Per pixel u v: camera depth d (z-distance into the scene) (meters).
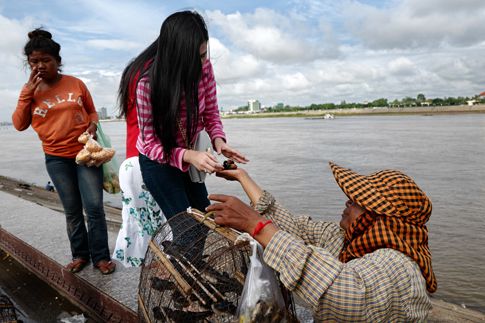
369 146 25.77
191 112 2.35
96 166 3.31
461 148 22.42
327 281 1.46
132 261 3.16
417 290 1.54
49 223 5.05
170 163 2.40
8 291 3.84
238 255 2.02
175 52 2.17
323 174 15.30
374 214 1.67
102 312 3.14
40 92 3.19
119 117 3.10
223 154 2.67
